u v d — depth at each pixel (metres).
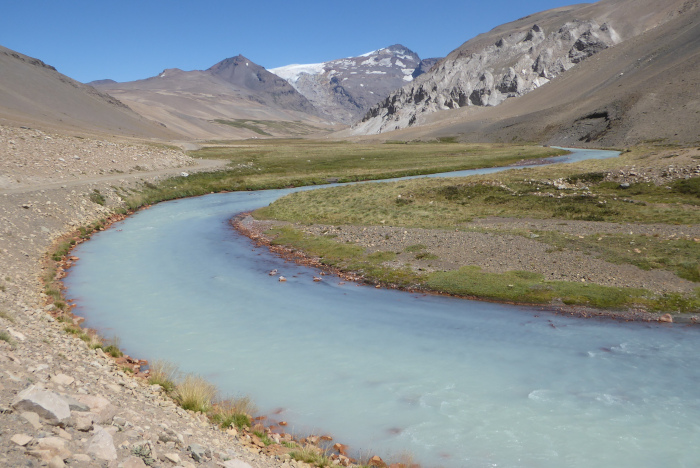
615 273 25.80
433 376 16.33
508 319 21.92
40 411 7.08
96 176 60.06
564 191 50.28
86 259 32.03
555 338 19.66
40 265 28.33
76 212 42.56
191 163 89.81
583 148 158.12
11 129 71.62
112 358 15.91
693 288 23.48
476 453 11.98
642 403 14.41
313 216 45.34
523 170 68.69
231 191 72.12
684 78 187.75
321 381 15.90
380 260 30.78
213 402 13.64
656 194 47.19
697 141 131.62
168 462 7.40
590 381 15.88
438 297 25.17
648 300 22.80
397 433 12.88
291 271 30.38
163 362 16.75
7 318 14.89
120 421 8.50
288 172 87.56
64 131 137.25
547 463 11.55
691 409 14.03
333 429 13.05
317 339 19.61
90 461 6.36
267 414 13.73
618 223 36.78
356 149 148.75
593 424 13.30
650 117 169.62
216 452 8.96
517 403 14.49
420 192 54.06
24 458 5.74
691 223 35.12
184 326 20.80
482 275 26.98
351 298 25.12
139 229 42.69
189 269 30.44
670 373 16.36
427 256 30.59
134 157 78.50
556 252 29.41
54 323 17.77
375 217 43.06
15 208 36.03
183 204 58.56
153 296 24.95
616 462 11.59
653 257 27.27
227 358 17.56
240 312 22.77
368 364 17.25
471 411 14.05
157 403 11.75
